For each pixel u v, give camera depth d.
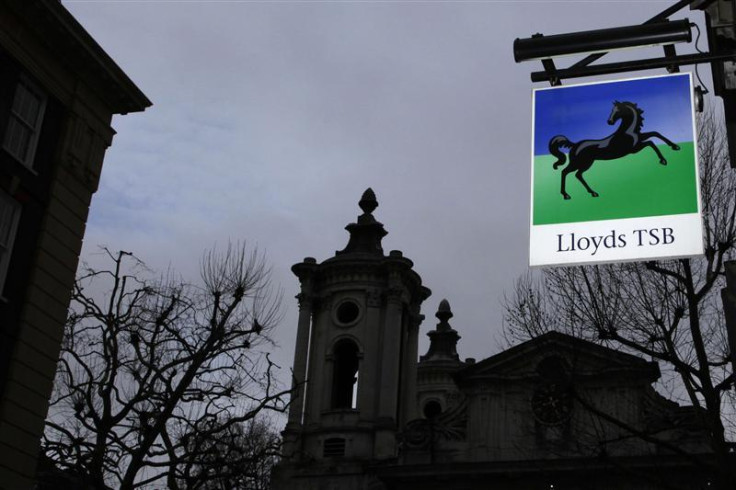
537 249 9.73
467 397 44.12
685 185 9.55
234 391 26.88
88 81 27.73
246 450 32.88
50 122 26.36
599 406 38.78
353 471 44.72
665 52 9.57
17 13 25.00
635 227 9.54
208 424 28.33
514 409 42.53
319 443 46.34
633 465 36.56
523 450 40.69
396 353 48.19
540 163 10.09
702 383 20.52
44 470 25.48
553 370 24.20
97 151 28.11
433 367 73.19
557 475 39.41
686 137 9.78
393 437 45.81
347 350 49.88
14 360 23.67
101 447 24.80
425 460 43.38
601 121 10.11
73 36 26.31
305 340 49.53
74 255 26.48
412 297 52.41
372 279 50.47
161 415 25.41
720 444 20.31
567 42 9.48
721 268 20.53
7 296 23.92
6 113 24.52
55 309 25.36
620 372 39.00
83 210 27.19
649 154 9.80
